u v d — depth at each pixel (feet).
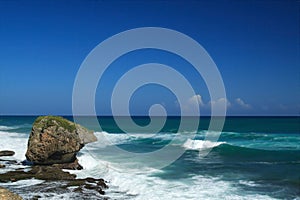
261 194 42.06
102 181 47.32
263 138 117.39
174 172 55.26
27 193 41.16
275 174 54.75
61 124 57.52
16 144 86.89
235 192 42.83
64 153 56.49
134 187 44.39
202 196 40.65
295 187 45.73
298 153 79.71
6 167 57.36
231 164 63.93
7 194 25.73
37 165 57.52
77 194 40.96
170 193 41.81
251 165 63.05
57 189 43.06
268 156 75.46
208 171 56.75
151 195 40.70
